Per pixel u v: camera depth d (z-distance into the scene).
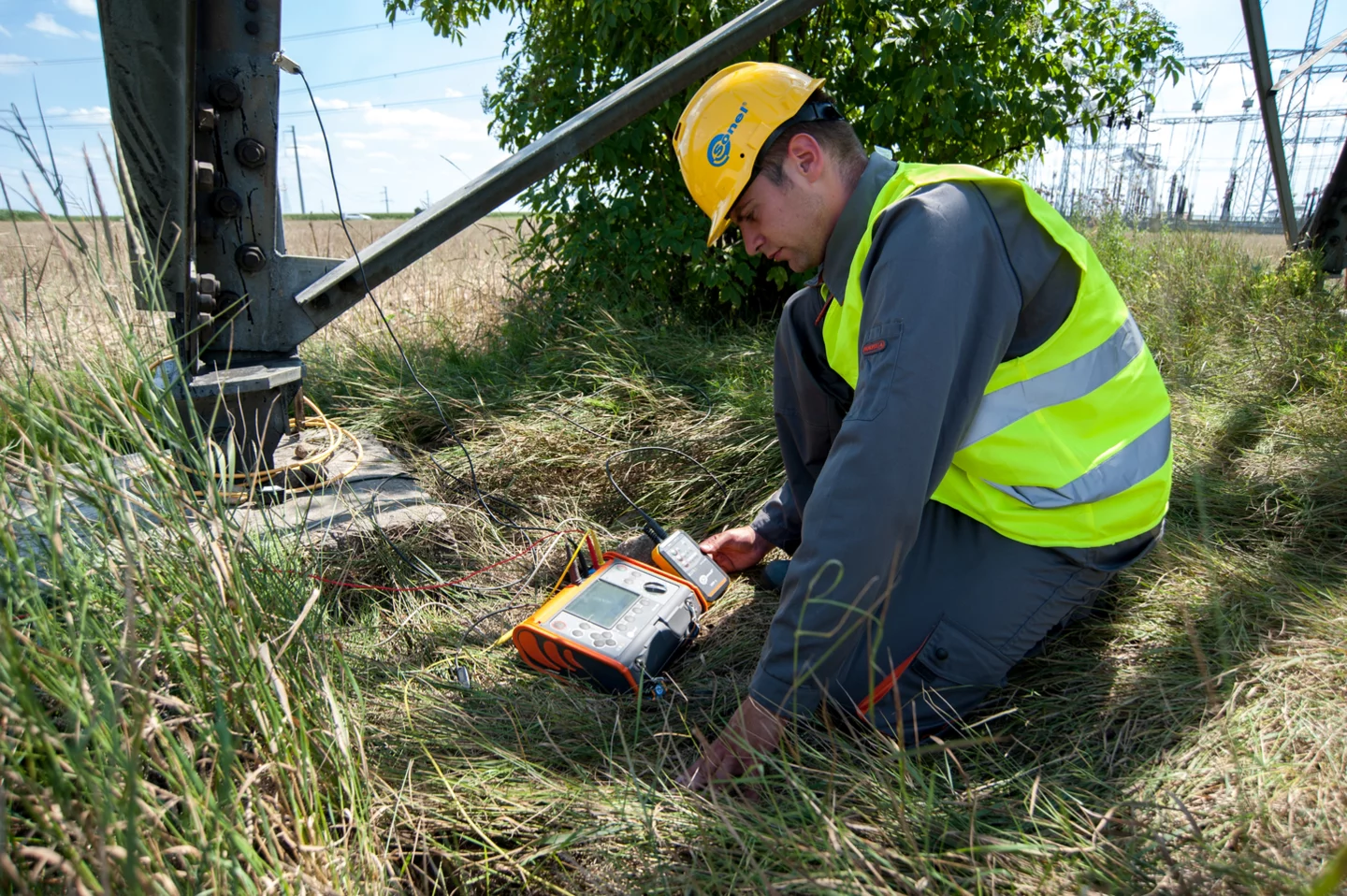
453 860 1.21
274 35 2.25
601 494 2.79
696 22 4.00
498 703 1.64
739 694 1.61
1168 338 3.29
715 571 2.01
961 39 4.09
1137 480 1.50
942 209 1.30
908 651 1.49
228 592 1.12
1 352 1.06
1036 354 1.45
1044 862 1.07
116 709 0.82
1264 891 0.91
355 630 1.91
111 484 1.03
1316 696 1.38
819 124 1.50
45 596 1.06
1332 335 3.27
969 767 1.37
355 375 3.88
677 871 1.11
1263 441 2.55
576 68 4.32
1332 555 1.94
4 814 0.68
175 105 1.89
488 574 2.32
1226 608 1.69
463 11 5.08
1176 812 1.15
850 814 1.17
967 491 1.51
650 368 3.51
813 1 2.42
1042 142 4.55
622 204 4.15
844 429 1.27
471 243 8.55
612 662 1.64
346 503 2.43
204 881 0.87
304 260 2.49
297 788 1.05
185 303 2.16
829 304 1.64
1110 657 1.62
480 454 3.04
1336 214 4.91
